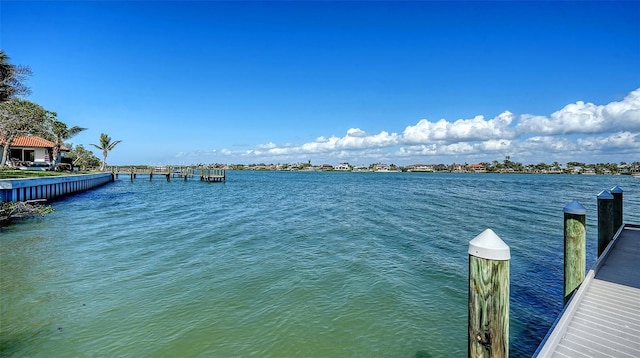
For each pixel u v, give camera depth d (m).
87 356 4.99
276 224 16.72
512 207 24.19
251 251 10.97
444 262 9.67
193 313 6.35
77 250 10.97
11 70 25.06
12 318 6.13
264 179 89.12
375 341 5.42
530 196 34.81
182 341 5.39
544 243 12.08
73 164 55.53
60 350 5.14
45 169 39.88
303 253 10.70
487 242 2.81
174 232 14.32
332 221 17.75
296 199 31.72
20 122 31.77
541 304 6.79
